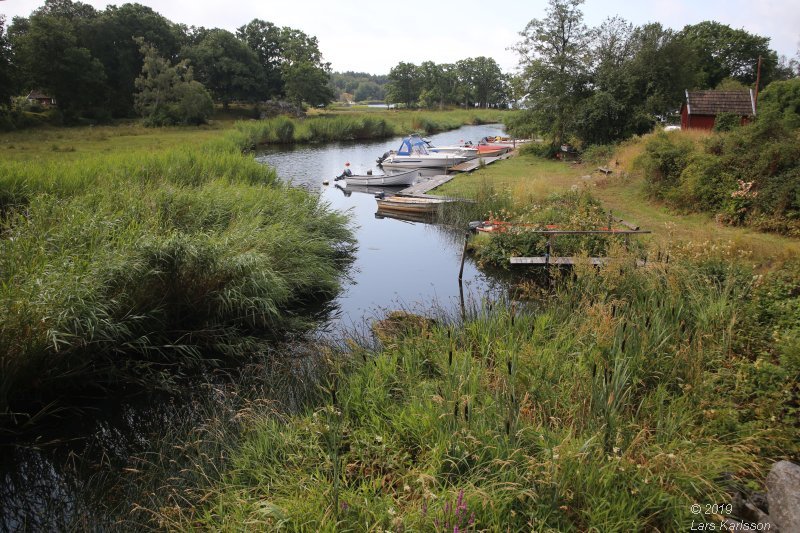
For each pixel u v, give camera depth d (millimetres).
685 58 26812
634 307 6770
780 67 56000
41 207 8953
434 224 16688
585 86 28531
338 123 49938
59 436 5883
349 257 13141
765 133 13102
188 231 9961
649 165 15734
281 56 83375
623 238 10914
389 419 5090
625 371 4746
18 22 63969
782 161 12141
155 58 54531
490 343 6410
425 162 29109
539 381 5195
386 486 4219
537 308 7648
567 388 5090
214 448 5113
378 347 7043
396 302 9844
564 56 27812
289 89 74938
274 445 4867
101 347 6848
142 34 64062
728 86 33625
